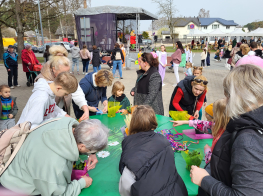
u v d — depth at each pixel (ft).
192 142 7.20
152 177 3.95
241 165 3.07
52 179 4.04
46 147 4.19
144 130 4.76
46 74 6.89
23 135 4.57
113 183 5.16
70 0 53.83
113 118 9.47
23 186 4.33
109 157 6.32
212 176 3.91
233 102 3.34
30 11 50.80
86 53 32.91
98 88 10.22
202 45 101.76
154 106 9.91
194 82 8.81
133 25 57.36
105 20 42.16
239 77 3.33
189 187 5.00
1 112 11.26
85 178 4.99
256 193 2.94
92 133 4.30
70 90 5.90
